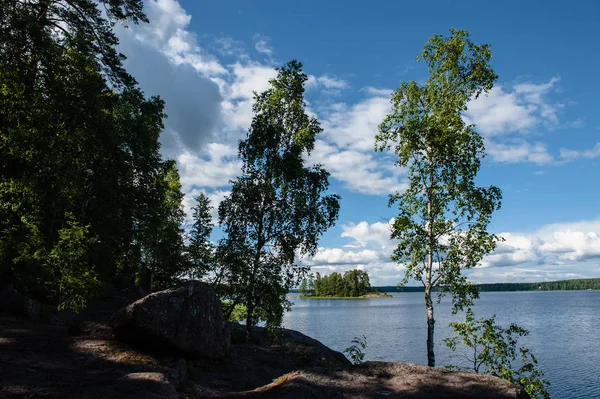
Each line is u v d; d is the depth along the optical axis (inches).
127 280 1251.2
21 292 673.0
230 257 724.0
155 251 1088.8
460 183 585.9
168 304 415.8
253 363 474.0
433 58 650.2
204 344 432.8
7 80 669.3
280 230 731.4
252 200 719.7
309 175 762.8
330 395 345.1
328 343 1540.4
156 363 370.9
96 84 752.3
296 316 3117.6
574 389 896.9
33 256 612.1
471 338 547.8
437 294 603.8
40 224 693.3
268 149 754.8
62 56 737.0
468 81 625.9
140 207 987.9
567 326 2128.4
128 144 960.9
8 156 715.4
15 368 295.0
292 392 337.1
